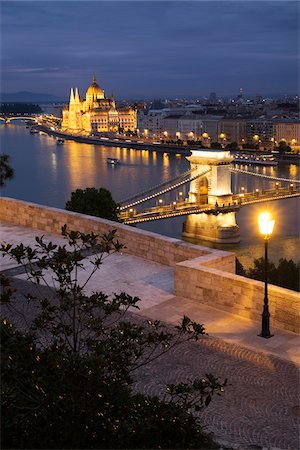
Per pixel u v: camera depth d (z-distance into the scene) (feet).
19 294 93.40
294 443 56.75
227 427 59.11
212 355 74.59
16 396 47.96
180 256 106.93
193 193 643.86
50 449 47.57
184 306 91.66
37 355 49.47
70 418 47.80
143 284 100.73
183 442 49.57
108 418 48.42
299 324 81.92
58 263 52.54
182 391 49.65
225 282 89.20
